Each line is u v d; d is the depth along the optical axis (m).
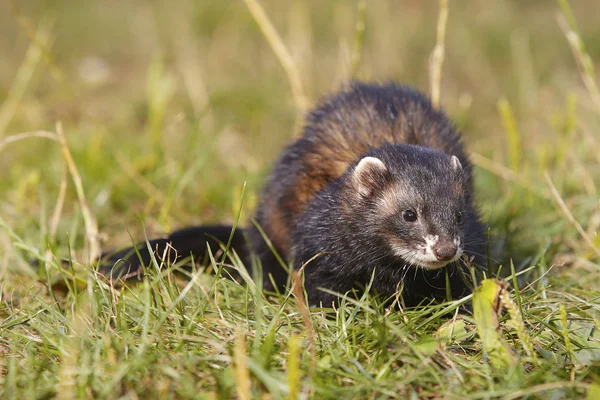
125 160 13.53
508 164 13.86
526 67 19.97
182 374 6.71
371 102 10.71
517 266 9.89
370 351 7.27
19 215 11.61
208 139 14.70
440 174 8.81
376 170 8.88
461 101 16.30
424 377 6.77
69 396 6.11
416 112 10.58
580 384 6.37
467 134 15.94
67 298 8.49
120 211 12.45
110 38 24.00
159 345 7.16
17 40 23.28
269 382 6.25
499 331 7.12
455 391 6.55
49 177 13.28
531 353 6.94
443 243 8.36
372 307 8.53
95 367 6.59
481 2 24.59
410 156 9.04
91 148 13.66
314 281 9.27
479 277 9.02
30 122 16.52
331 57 20.44
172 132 15.97
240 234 10.50
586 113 16.14
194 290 8.80
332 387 6.52
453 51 21.30
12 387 6.45
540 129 16.73
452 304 7.90
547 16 24.95
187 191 13.00
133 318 7.73
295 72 13.62
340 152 10.23
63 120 17.03
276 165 11.12
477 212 9.89
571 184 12.49
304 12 22.78
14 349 7.23
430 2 24.62
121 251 9.66
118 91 19.61
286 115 17.14
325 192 9.53
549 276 9.30
